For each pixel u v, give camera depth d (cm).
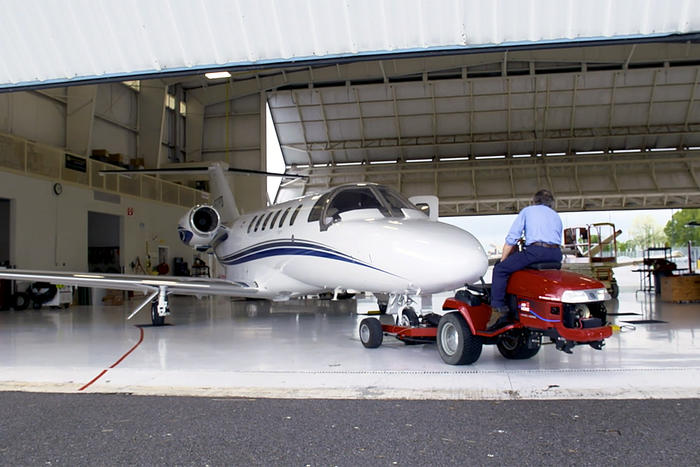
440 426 399
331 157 2684
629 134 2483
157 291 995
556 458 329
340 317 1242
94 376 598
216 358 708
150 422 422
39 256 1555
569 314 549
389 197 887
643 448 343
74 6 740
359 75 2312
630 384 511
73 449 362
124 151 2122
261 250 1108
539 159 2600
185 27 742
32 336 950
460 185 2617
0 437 389
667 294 1463
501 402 462
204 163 2305
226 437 383
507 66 2306
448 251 709
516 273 604
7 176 1455
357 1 695
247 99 2458
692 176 2533
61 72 806
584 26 682
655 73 2275
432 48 724
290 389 526
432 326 730
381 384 537
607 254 1892
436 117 2477
